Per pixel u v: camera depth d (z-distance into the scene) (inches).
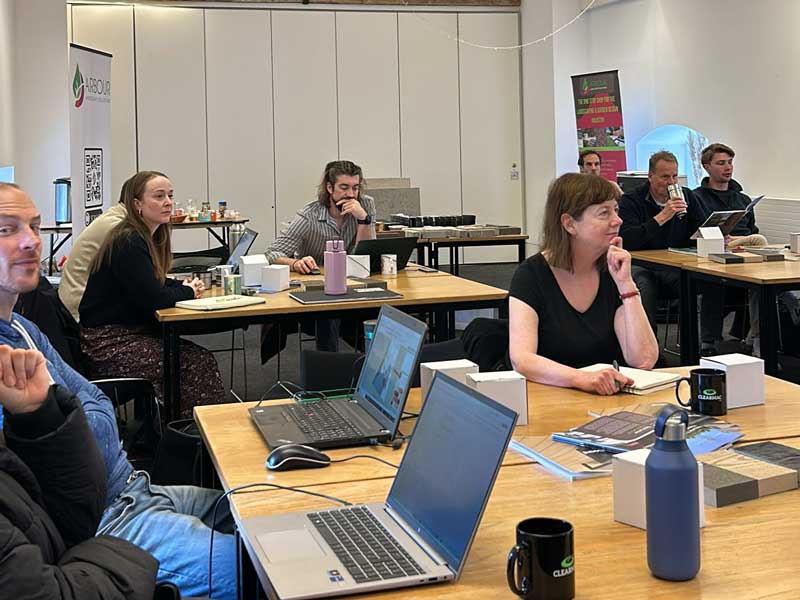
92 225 169.9
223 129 429.1
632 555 56.7
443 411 63.7
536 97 444.5
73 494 63.7
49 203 341.1
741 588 51.6
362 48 440.8
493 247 468.4
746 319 234.1
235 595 80.4
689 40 365.7
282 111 434.9
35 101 336.5
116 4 411.5
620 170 396.8
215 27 422.9
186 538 82.2
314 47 435.2
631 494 61.8
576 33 428.1
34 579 53.1
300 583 53.1
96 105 314.3
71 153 293.1
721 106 350.0
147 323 165.3
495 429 55.7
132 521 83.5
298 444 79.4
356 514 64.9
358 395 97.3
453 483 58.2
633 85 402.9
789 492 68.2
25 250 78.8
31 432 62.7
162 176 160.6
